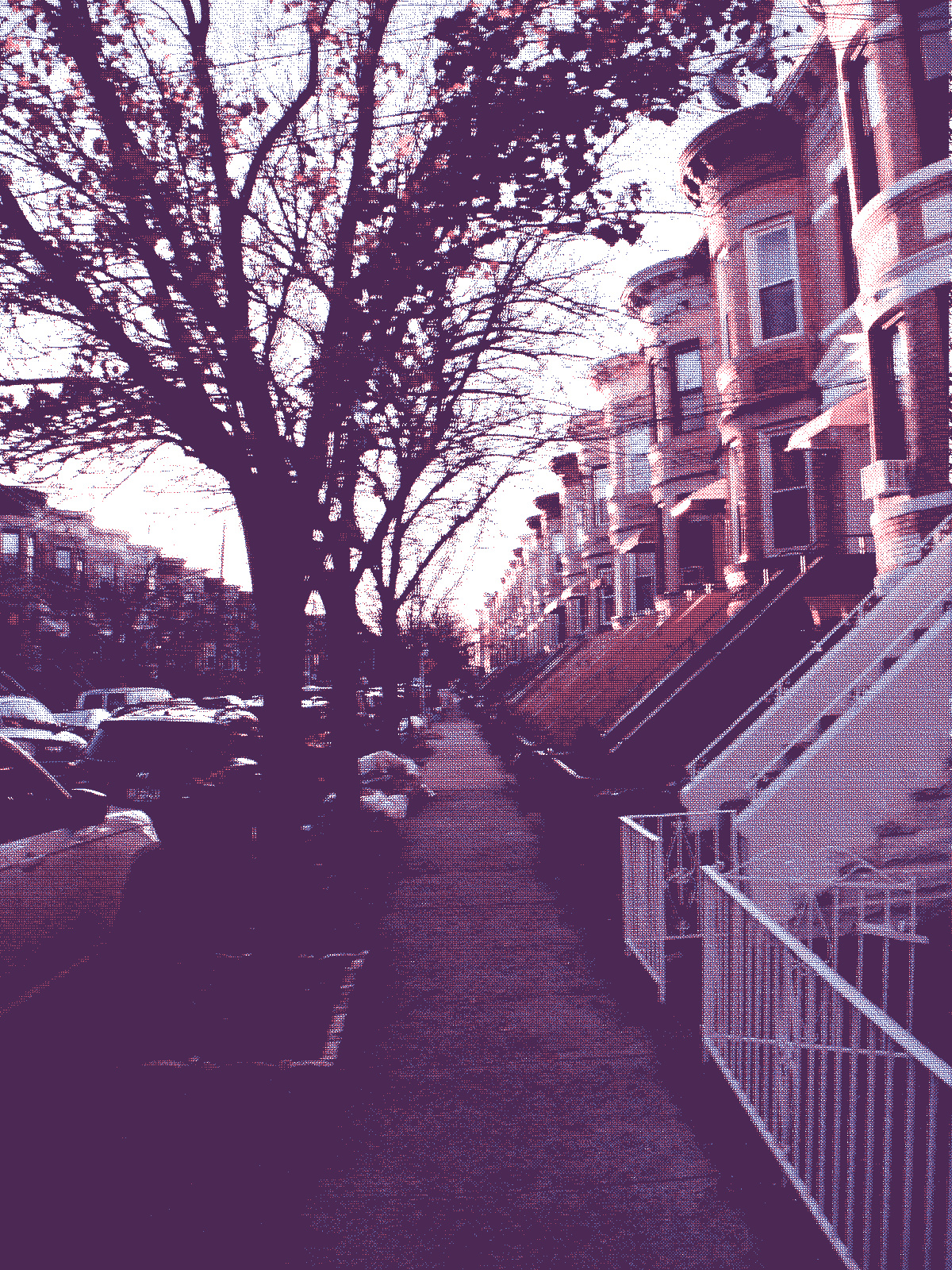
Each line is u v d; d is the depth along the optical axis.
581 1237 3.63
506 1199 3.92
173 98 6.12
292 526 6.65
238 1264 3.47
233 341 6.06
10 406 6.00
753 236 15.30
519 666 48.84
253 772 11.09
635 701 16.16
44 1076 5.14
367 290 6.17
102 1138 4.45
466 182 5.81
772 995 4.37
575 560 37.38
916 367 9.86
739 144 15.14
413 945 8.06
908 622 8.86
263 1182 4.07
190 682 36.97
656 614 21.38
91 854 6.23
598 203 5.89
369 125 6.38
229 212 6.30
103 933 6.36
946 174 9.62
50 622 36.41
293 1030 5.81
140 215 5.96
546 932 8.51
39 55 5.98
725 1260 3.46
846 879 6.53
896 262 10.06
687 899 7.57
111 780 10.37
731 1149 4.32
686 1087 5.05
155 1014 6.08
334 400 6.31
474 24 5.52
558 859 11.95
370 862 11.31
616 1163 4.22
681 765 11.44
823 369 14.01
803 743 8.48
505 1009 6.39
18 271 5.87
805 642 12.32
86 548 41.66
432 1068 5.36
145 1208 3.87
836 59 11.27
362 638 20.30
